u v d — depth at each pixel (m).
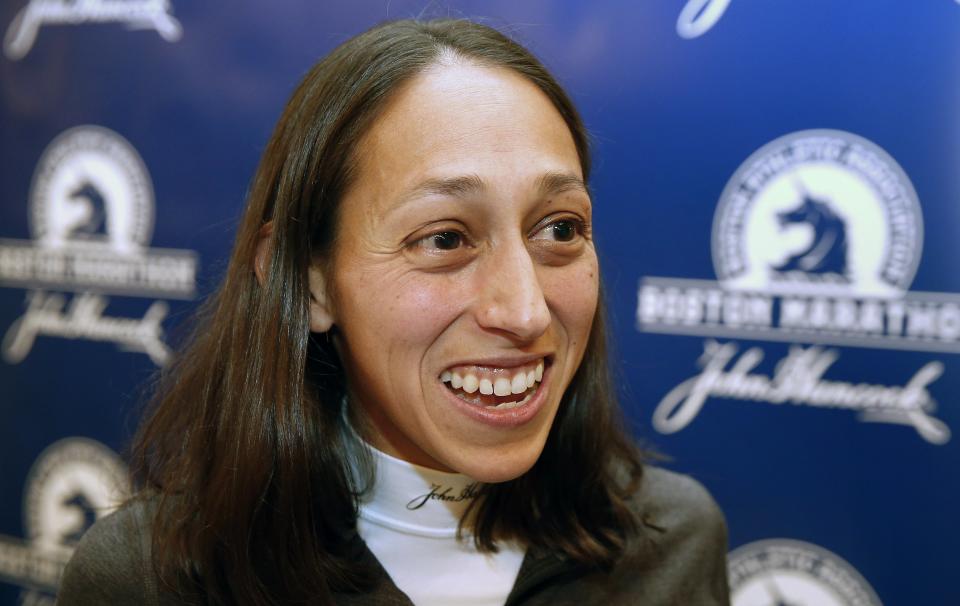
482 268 0.73
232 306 0.87
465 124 0.72
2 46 2.18
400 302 0.73
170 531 0.85
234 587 0.82
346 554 0.85
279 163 0.83
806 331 1.55
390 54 0.78
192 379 0.92
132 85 2.04
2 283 2.25
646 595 0.97
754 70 1.54
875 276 1.50
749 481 1.61
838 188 1.51
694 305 1.61
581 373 0.96
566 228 0.78
